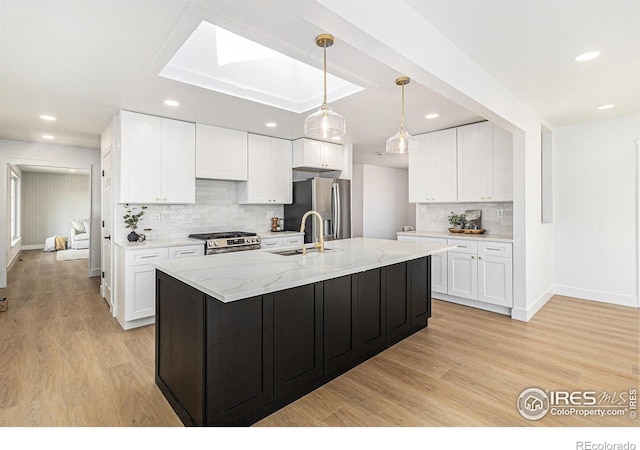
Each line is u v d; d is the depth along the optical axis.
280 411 1.97
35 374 2.39
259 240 4.23
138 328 3.33
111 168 3.84
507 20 1.95
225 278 1.80
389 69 2.48
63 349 2.82
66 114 3.60
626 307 3.88
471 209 4.50
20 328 3.31
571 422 1.83
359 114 3.69
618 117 3.90
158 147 3.66
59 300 4.32
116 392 2.17
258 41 2.07
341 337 2.35
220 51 2.89
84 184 10.68
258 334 1.85
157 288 2.22
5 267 4.96
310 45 2.13
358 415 1.92
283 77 3.38
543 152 4.46
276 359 1.94
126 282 3.24
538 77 2.76
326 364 2.23
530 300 3.58
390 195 8.86
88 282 5.35
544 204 4.49
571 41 2.19
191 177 3.92
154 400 2.08
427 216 4.97
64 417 1.90
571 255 4.32
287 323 1.99
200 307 1.68
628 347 2.81
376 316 2.68
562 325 3.34
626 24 1.98
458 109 3.53
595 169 4.09
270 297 1.90
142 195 3.55
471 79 2.44
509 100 3.06
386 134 4.67
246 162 4.45
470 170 4.16
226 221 4.66
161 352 2.18
